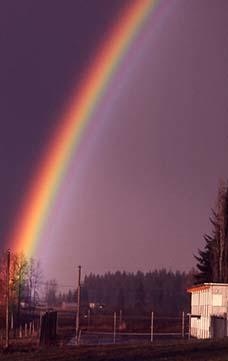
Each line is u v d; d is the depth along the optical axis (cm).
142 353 2398
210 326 5334
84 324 9181
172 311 13438
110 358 2325
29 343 4812
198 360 2178
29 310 10006
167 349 2470
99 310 12862
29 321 8494
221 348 2450
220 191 7338
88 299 17462
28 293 10125
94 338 5750
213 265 7269
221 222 7175
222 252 7075
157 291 15738
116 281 18088
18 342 5025
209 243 7775
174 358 2245
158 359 2242
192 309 6519
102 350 2558
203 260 7869
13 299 7950
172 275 15962
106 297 17988
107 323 9469
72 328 7944
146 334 6450
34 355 2580
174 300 15200
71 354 2486
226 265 7000
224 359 2169
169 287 15775
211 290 5366
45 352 2653
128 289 16775
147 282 16312
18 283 8069
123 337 6197
